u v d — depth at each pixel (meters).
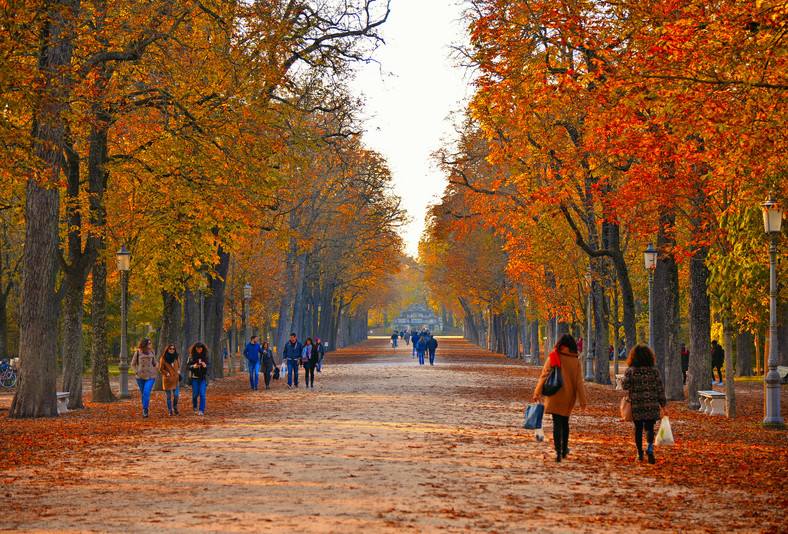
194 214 37.09
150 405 36.69
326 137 52.69
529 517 12.47
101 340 38.88
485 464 18.23
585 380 58.97
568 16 25.34
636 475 16.98
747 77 19.08
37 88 23.45
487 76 30.83
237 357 99.94
